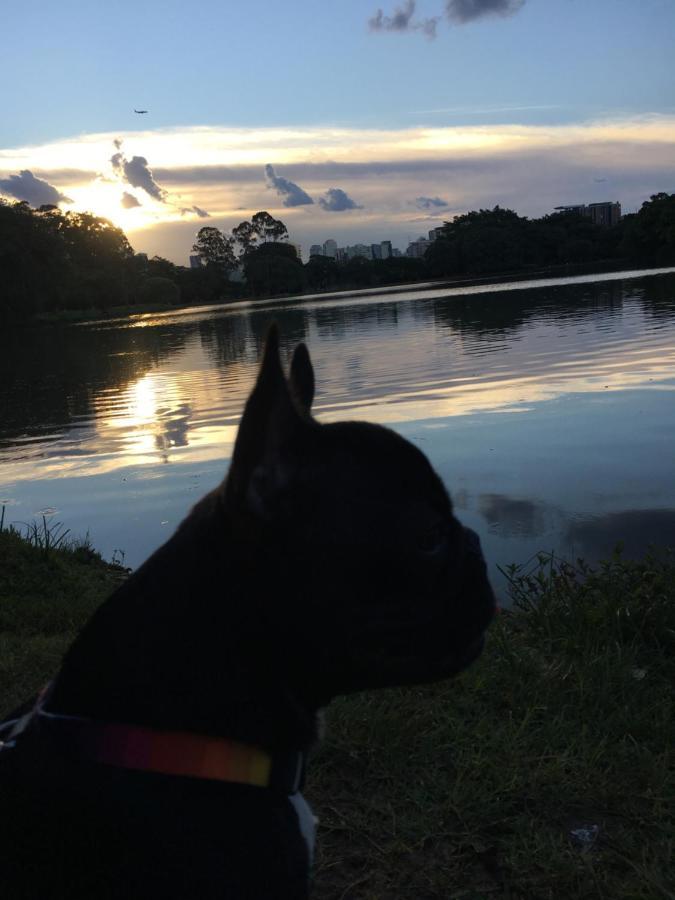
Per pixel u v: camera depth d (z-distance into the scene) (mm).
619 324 6195
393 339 6746
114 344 9898
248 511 468
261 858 455
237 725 469
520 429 2811
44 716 478
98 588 1744
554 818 869
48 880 436
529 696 1127
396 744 977
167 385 5062
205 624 476
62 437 3463
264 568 476
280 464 480
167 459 2832
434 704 1094
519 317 7961
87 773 449
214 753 460
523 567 1692
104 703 466
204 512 510
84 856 435
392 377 4352
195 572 485
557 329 6297
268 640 481
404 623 501
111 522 2193
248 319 13703
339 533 483
